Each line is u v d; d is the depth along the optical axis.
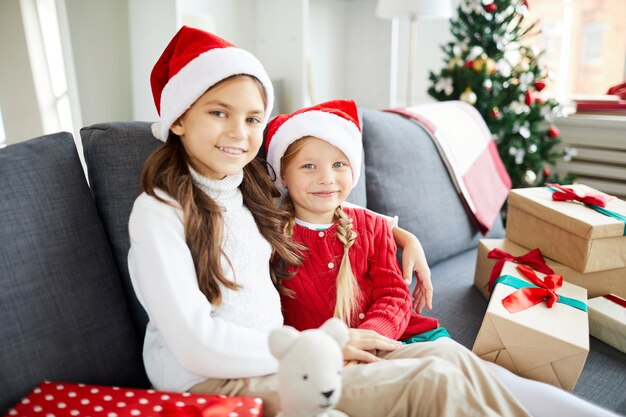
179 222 0.83
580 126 2.17
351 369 0.79
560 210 1.23
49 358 0.78
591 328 1.17
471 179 1.66
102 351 0.85
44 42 1.63
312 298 1.02
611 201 1.30
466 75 2.00
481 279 1.39
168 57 0.91
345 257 1.04
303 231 1.06
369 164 1.48
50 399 0.70
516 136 2.01
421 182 1.55
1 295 0.74
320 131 0.98
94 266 0.89
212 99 0.83
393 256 1.09
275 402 0.77
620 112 2.12
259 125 0.90
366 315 1.02
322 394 0.59
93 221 0.92
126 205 0.96
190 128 0.85
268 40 2.47
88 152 0.99
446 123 1.72
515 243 1.40
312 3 2.67
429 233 1.52
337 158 1.02
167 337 0.77
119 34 2.04
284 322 1.04
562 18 2.68
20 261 0.77
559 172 2.25
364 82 2.96
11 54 1.58
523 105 2.07
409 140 1.57
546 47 2.75
